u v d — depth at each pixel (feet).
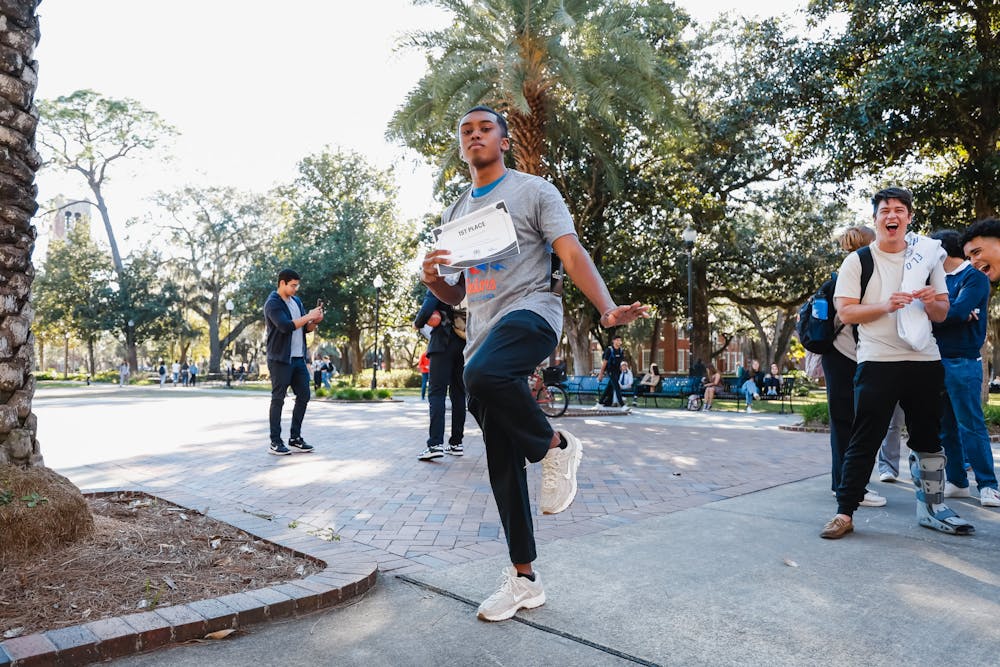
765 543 11.68
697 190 78.02
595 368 196.75
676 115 51.29
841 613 8.36
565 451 8.32
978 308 15.42
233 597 8.44
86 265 174.70
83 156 156.66
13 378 9.96
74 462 21.75
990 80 41.65
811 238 93.50
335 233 140.56
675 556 10.89
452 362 22.35
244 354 238.07
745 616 8.29
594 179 73.77
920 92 44.06
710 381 59.98
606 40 48.57
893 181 58.29
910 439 12.95
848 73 51.85
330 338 150.92
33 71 10.28
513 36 47.83
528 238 8.38
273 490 16.87
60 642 7.01
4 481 9.44
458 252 8.39
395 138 50.67
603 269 84.74
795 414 52.80
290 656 7.29
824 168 56.08
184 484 17.63
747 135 67.67
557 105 55.26
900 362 11.92
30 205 10.30
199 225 171.22
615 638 7.68
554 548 11.44
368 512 14.39
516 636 7.78
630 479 18.74
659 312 104.27
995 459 22.00
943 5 46.34
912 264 11.98
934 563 10.46
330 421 39.29
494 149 8.73
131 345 171.94
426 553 11.26
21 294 10.12
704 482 18.17
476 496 16.16
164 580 9.01
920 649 7.30
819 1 51.16
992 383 126.82
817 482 18.12
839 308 12.64
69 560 9.17
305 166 142.51
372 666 7.04
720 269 98.02
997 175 44.19
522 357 7.75
